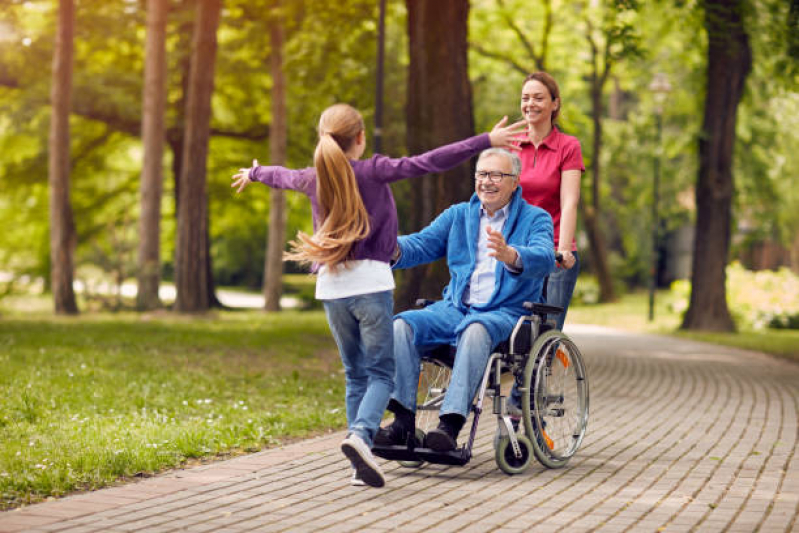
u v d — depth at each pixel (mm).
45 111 26562
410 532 4348
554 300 6418
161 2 22469
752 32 19125
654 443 6980
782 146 30266
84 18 25109
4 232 31984
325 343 15852
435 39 13367
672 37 25766
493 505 4914
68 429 6812
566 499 5070
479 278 5879
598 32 31625
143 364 11375
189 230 22406
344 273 5016
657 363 14273
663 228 40438
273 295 27672
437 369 6246
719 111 21578
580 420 6312
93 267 26859
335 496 5078
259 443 6660
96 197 31422
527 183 6371
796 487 5414
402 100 26562
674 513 4773
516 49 33281
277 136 25859
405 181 24531
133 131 27672
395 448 5520
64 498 4914
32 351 12219
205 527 4379
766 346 17750
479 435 7230
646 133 33531
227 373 10992
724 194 21750
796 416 8562
